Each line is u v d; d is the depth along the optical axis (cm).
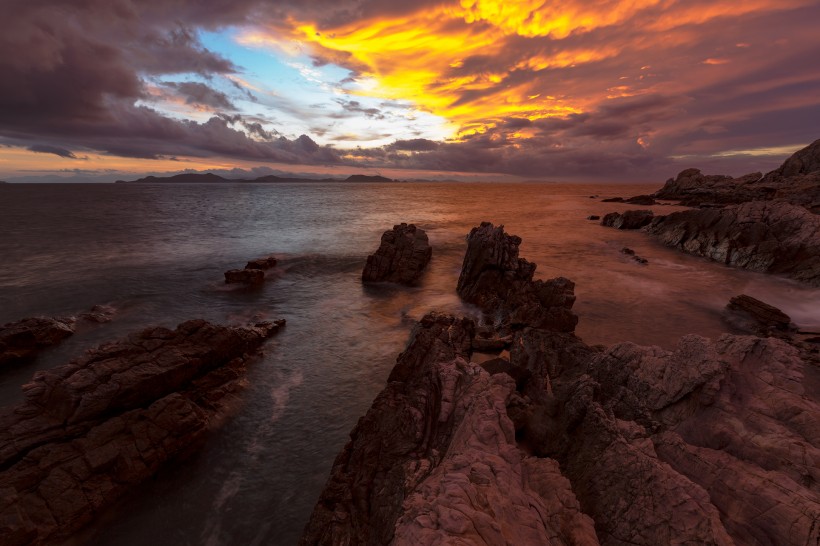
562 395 1401
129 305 3431
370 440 1476
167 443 1662
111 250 5603
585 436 1182
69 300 3538
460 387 1476
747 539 808
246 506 1489
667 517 853
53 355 2527
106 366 1822
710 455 998
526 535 778
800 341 2584
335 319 3178
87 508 1399
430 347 2188
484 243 3841
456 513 767
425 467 1183
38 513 1324
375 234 7294
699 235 5475
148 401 1834
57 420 1608
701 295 3594
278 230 7731
